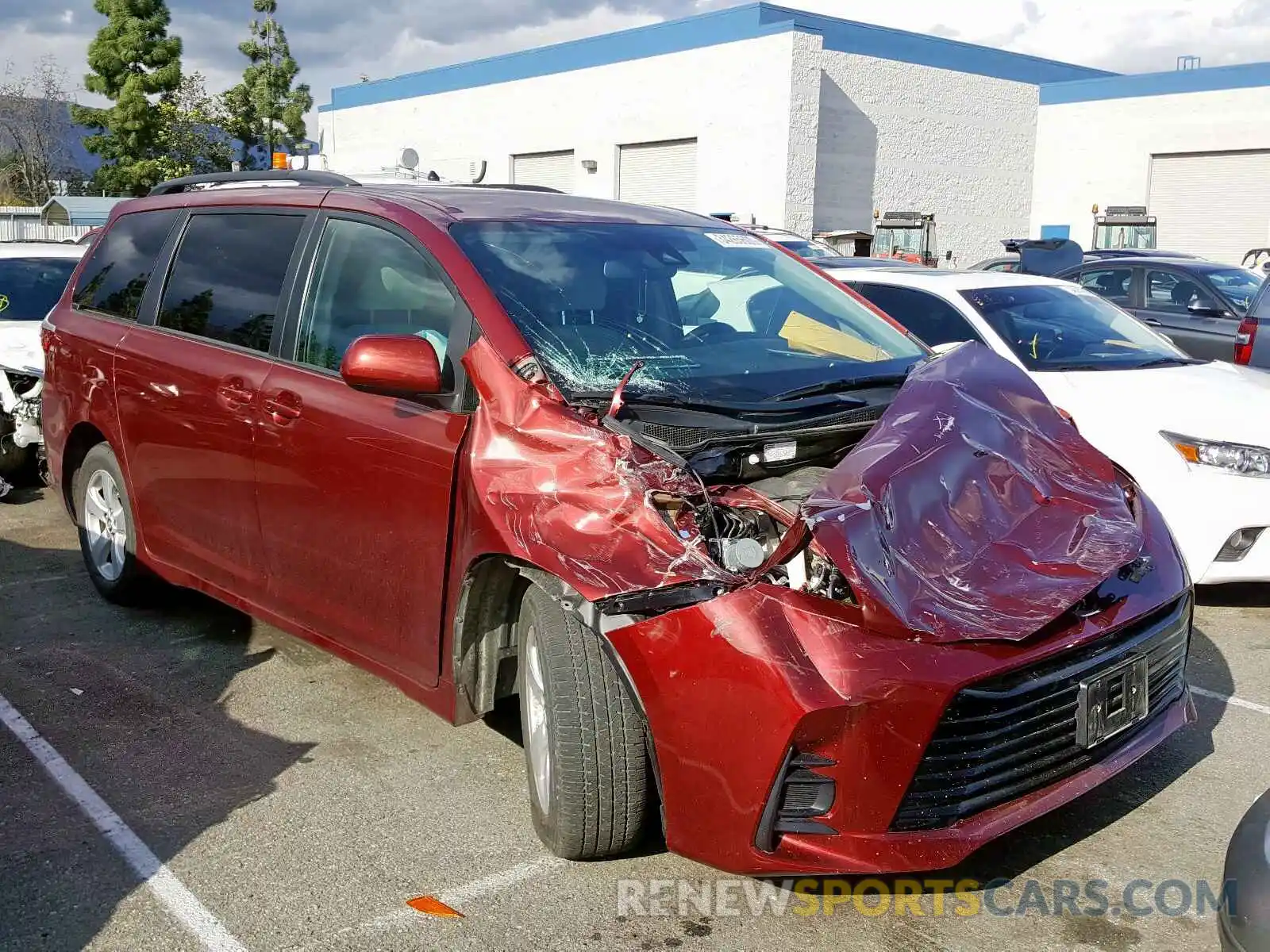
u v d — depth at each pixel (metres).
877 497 3.04
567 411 3.32
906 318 7.25
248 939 3.02
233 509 4.51
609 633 2.97
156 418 4.88
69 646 5.16
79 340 5.44
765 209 25.17
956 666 2.78
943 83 27.36
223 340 4.62
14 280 8.80
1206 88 25.97
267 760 4.06
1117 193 27.95
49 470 5.94
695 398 3.53
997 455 3.39
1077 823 3.64
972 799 2.89
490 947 2.99
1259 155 25.38
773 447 3.45
